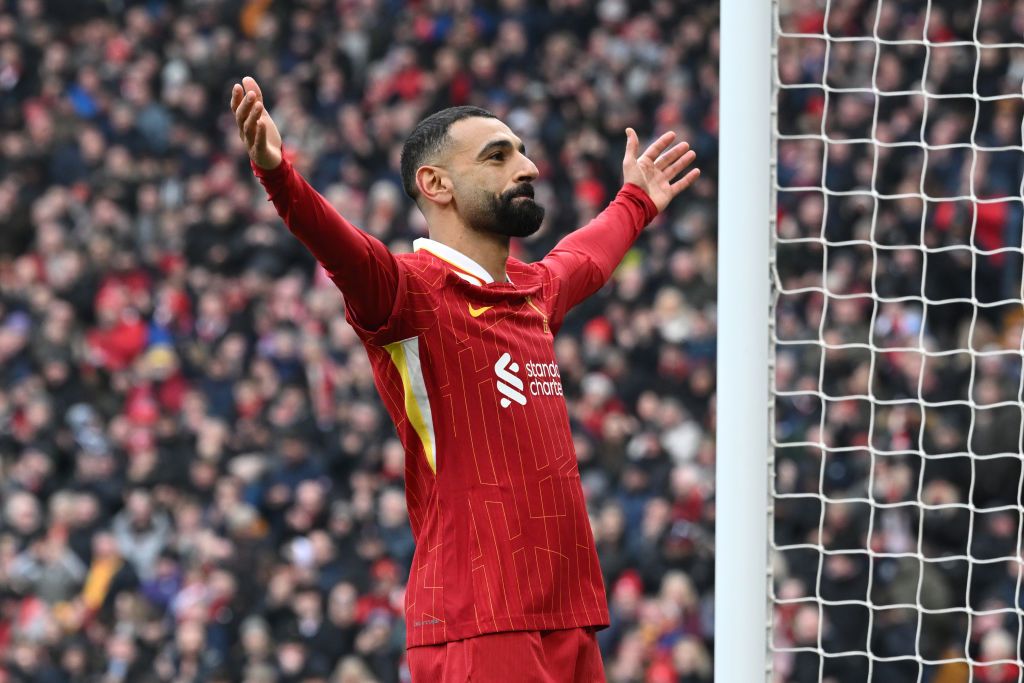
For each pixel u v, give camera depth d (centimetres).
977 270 4397
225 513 4112
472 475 1325
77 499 4222
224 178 5509
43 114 5844
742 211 1608
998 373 3969
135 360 4938
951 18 5197
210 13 6184
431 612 1322
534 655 1305
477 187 1374
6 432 4625
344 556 3931
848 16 5269
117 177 5650
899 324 4197
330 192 5375
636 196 1666
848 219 4619
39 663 3938
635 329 4519
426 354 1330
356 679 3647
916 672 3325
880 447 3769
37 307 5109
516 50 5819
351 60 5959
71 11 6206
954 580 3425
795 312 4356
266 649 3722
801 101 5066
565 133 5525
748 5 1625
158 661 3862
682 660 3528
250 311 4950
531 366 1370
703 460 4125
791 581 3459
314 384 4581
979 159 4731
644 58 5684
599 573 1375
